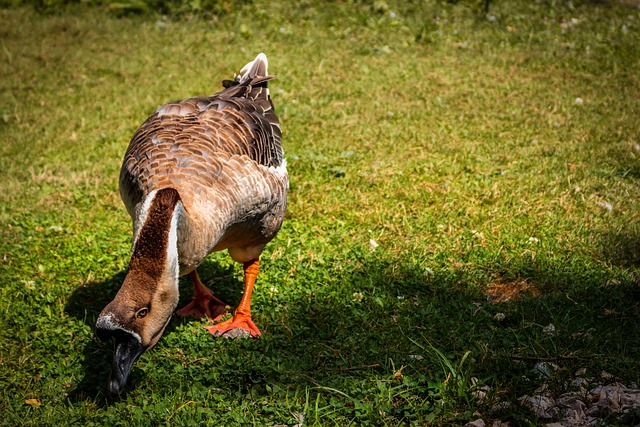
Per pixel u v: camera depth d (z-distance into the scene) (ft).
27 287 23.29
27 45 47.55
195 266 17.90
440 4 53.01
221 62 44.93
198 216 17.22
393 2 53.21
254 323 21.52
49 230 27.04
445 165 31.27
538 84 40.75
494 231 25.82
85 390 18.67
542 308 20.93
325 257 24.61
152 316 16.22
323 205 28.22
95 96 40.34
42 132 36.06
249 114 21.01
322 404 17.48
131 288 16.03
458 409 16.81
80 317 21.84
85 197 29.63
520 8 53.21
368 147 33.45
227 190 18.20
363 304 21.91
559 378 17.51
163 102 39.29
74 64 44.86
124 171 19.38
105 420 17.03
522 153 32.14
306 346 19.85
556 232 25.54
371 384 17.80
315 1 53.36
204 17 52.37
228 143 19.26
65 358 19.95
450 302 21.76
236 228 19.27
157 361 19.58
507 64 44.09
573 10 53.26
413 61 44.68
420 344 19.57
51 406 17.95
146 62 45.14
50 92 41.01
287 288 23.02
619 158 31.37
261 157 20.07
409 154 32.60
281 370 18.56
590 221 26.03
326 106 38.37
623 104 37.65
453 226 26.43
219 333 20.76
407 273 23.54
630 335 19.34
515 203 27.73
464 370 18.06
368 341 19.86
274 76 24.17
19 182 30.89
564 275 22.72
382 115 37.06
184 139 18.94
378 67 43.80
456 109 37.73
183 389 18.38
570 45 46.80
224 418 17.01
